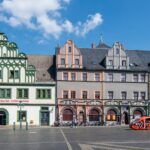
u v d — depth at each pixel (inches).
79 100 3609.7
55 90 3555.6
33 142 1425.9
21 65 3506.4
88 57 3789.4
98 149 1120.8
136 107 3713.1
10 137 1740.9
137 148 1147.9
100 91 3661.4
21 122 3206.2
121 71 3713.1
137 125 2618.1
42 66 3742.6
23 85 3491.6
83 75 3646.7
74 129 2682.1
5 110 3452.3
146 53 3993.6
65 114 3587.6
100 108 3646.7
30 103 3481.8
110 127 3078.2
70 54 3641.7
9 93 3472.0
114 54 3732.8
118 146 1221.7
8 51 3506.4
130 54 3927.2
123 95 3713.1
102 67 3703.3
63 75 3602.4
